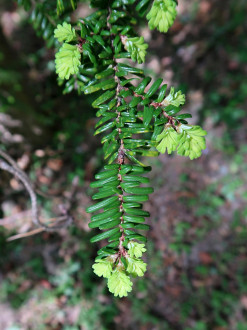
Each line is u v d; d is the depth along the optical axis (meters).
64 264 4.18
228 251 4.00
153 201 4.45
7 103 3.44
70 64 0.74
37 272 4.22
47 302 4.04
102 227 0.78
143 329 3.79
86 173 4.29
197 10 5.26
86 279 4.08
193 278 3.96
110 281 0.78
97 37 0.76
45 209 4.14
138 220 0.77
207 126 4.58
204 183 4.41
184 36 5.04
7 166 1.42
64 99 4.50
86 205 3.84
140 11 0.79
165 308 3.88
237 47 4.81
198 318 3.73
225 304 3.72
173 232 4.24
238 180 4.24
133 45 0.79
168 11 0.69
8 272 4.25
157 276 4.05
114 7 0.82
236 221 4.12
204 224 4.21
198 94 4.71
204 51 4.89
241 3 5.00
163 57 4.75
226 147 4.43
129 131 0.78
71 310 3.98
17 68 3.80
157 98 0.77
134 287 4.03
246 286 3.74
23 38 5.09
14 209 4.24
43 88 4.46
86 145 4.51
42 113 4.28
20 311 4.03
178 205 4.36
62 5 0.81
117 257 0.78
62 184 4.34
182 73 4.77
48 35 1.20
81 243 4.17
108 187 0.78
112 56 0.81
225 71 4.75
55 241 4.31
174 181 4.48
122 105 0.78
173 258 4.11
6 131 3.40
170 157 4.53
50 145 4.48
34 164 4.29
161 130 0.76
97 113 0.80
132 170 0.78
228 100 4.61
